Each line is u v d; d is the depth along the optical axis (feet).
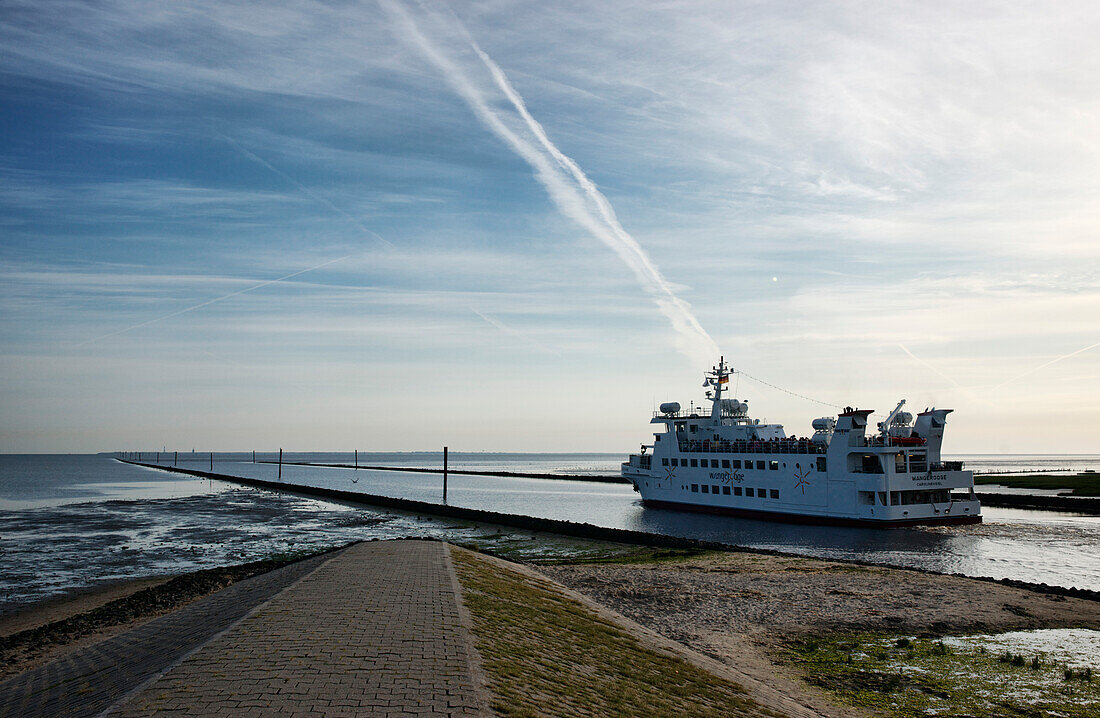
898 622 120.88
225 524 326.03
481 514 336.49
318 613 79.51
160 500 470.80
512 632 80.89
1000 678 92.17
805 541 243.19
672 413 359.05
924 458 280.51
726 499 320.09
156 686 53.62
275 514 374.63
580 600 125.59
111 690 65.10
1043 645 107.55
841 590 145.89
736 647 106.42
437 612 81.87
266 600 89.40
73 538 275.80
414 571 114.62
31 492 557.74
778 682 90.07
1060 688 88.33
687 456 343.67
